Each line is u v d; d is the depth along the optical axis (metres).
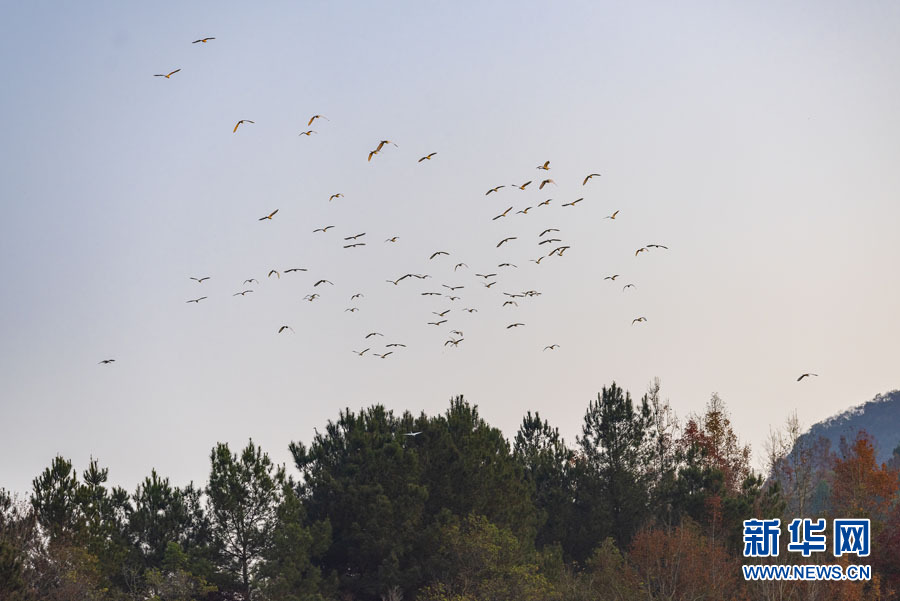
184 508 57.69
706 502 67.94
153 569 52.41
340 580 59.44
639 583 56.59
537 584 54.59
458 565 56.47
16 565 42.72
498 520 62.69
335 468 65.88
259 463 56.88
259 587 54.31
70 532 51.16
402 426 68.69
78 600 46.94
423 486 60.69
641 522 70.81
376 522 58.56
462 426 66.00
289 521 56.69
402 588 57.53
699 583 55.34
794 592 54.72
